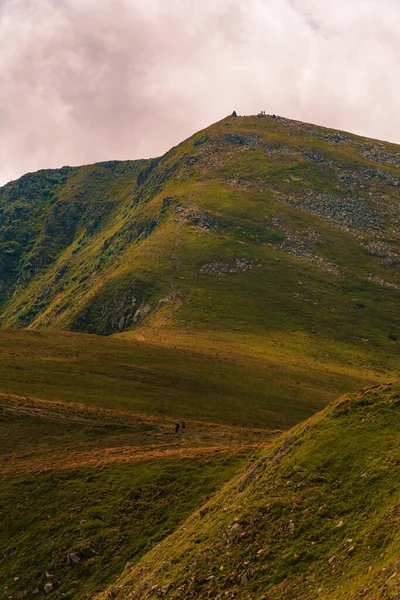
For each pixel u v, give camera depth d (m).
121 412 86.56
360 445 38.03
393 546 27.67
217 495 49.09
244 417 95.56
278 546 32.59
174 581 34.22
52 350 118.12
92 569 47.12
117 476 59.00
